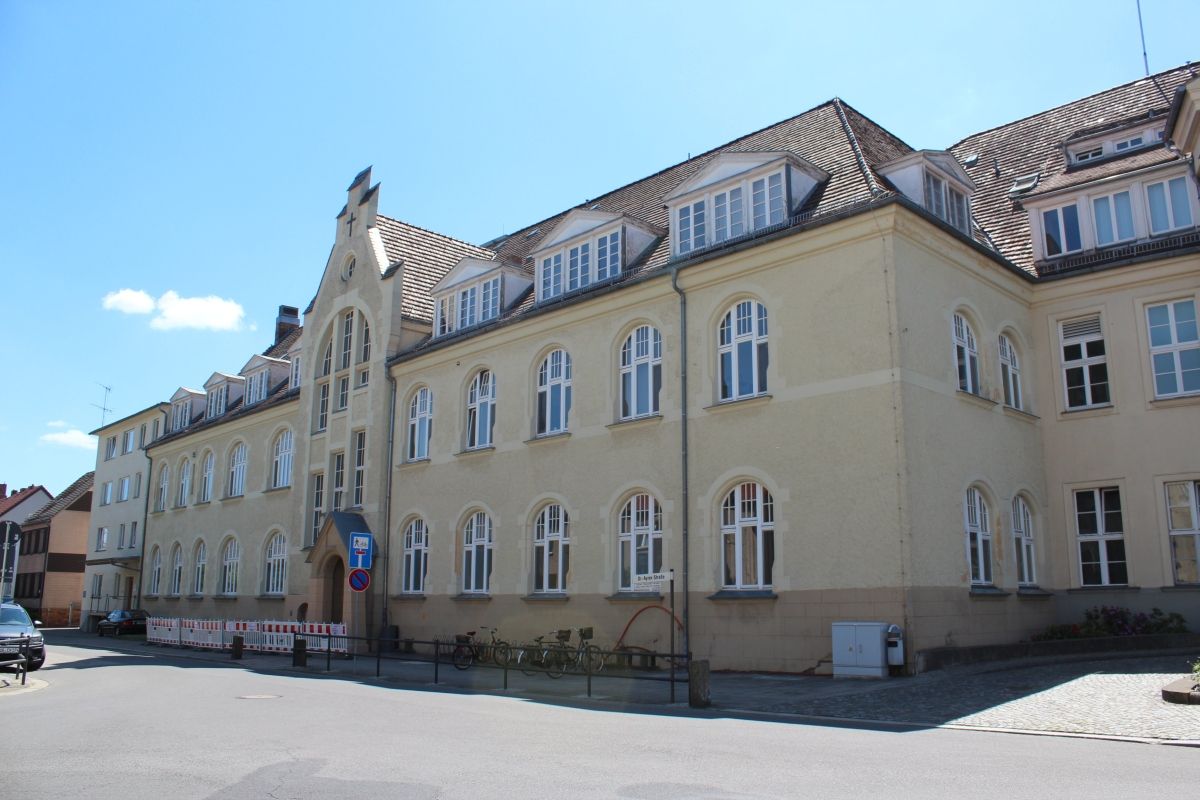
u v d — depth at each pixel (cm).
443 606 2558
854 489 1717
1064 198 2233
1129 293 2094
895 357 1697
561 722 1197
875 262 1755
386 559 2769
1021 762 869
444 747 998
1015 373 2139
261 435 3678
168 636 3391
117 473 5112
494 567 2425
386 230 3225
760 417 1888
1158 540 1994
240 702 1480
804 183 1998
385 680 1878
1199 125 1845
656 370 2141
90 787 815
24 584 6806
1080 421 2123
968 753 923
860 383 1739
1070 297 2166
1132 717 1095
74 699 1587
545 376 2422
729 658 1858
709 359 2002
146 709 1401
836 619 1706
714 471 1950
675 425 2048
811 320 1836
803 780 796
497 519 2444
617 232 2316
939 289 1862
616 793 755
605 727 1143
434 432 2711
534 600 2277
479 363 2605
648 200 2686
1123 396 2075
